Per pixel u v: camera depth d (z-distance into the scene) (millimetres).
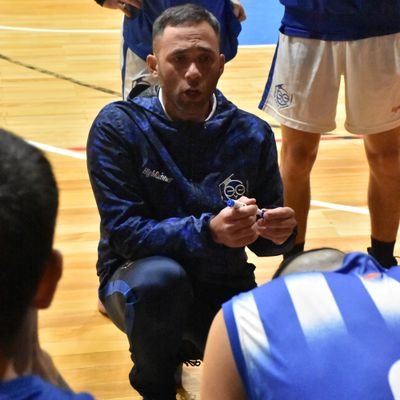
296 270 3148
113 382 5324
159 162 4566
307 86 6070
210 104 4715
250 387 2658
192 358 5086
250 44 14477
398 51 5941
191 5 4641
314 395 2479
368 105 6070
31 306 2035
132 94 4980
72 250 7047
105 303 4719
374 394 2447
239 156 4676
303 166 6406
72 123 10344
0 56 13445
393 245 6707
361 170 8914
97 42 14555
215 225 4344
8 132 2062
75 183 8414
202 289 4773
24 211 1926
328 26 5887
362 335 2564
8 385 1956
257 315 2691
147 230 4410
